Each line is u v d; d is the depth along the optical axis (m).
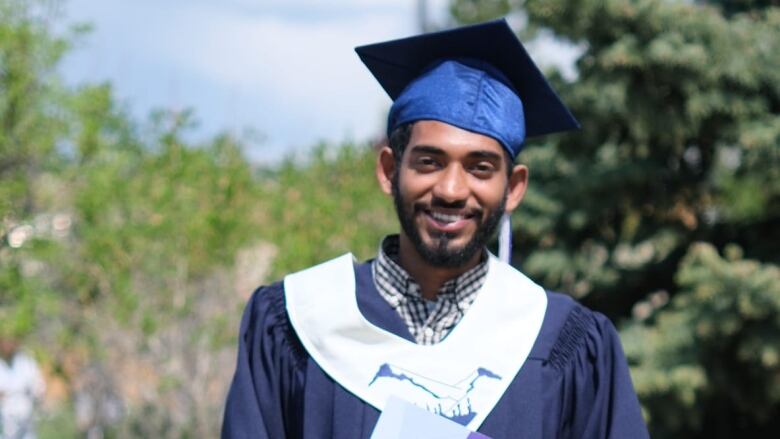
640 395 8.51
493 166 3.13
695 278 8.31
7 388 7.89
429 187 3.10
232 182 9.41
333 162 10.47
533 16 9.05
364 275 3.31
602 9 8.77
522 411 3.13
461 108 3.16
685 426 9.16
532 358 3.20
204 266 9.09
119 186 8.38
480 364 3.16
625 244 9.48
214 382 9.55
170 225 8.77
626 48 8.73
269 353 3.31
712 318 8.23
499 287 3.27
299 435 3.20
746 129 8.95
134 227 8.52
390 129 3.29
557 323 3.28
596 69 8.95
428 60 3.45
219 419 9.47
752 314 8.09
